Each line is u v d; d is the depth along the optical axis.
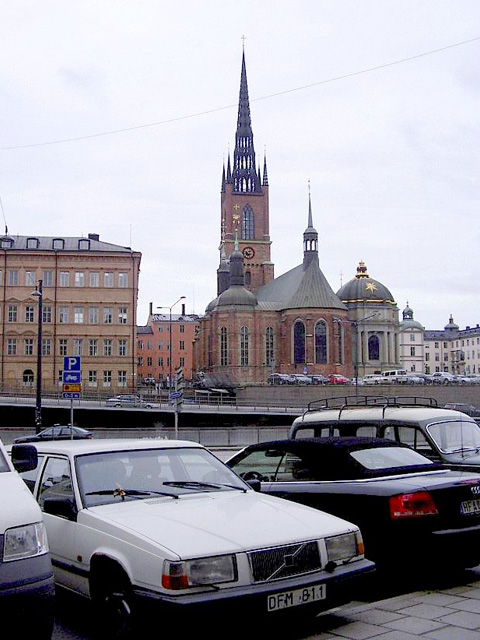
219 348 111.81
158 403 62.62
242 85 145.50
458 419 12.67
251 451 10.20
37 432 37.53
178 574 5.77
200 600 5.69
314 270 113.31
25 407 56.56
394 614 7.19
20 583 5.44
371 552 8.29
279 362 112.25
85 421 56.75
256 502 7.24
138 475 7.61
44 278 82.19
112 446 7.93
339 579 6.40
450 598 7.84
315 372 108.62
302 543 6.36
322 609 6.33
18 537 5.61
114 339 82.56
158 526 6.39
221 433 40.06
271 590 5.97
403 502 8.12
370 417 12.76
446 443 12.00
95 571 6.59
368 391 84.50
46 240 86.50
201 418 57.62
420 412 12.46
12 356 80.88
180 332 147.50
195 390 80.75
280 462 9.70
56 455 7.98
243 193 141.75
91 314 82.50
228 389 93.50
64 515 7.19
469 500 8.59
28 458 7.19
